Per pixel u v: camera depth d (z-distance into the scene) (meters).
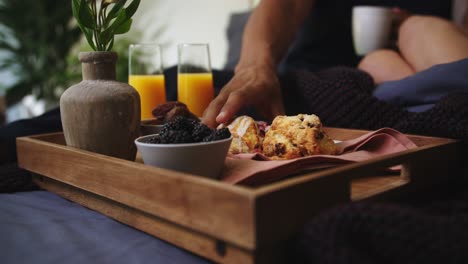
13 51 3.56
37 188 0.91
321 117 1.01
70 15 3.56
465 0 1.51
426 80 0.96
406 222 0.53
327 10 1.59
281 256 0.55
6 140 1.00
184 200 0.58
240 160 0.73
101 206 0.74
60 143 0.97
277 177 0.69
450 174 0.80
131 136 0.79
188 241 0.60
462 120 0.82
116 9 0.81
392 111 0.93
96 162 0.71
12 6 3.43
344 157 0.76
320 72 1.14
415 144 0.81
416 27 1.13
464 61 0.94
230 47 2.08
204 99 1.12
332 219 0.53
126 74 2.99
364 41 1.27
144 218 0.66
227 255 0.56
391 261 0.54
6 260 0.61
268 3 1.32
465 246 0.50
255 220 0.51
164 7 3.45
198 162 0.66
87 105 0.76
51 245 0.65
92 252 0.63
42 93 3.57
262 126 0.89
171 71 1.37
